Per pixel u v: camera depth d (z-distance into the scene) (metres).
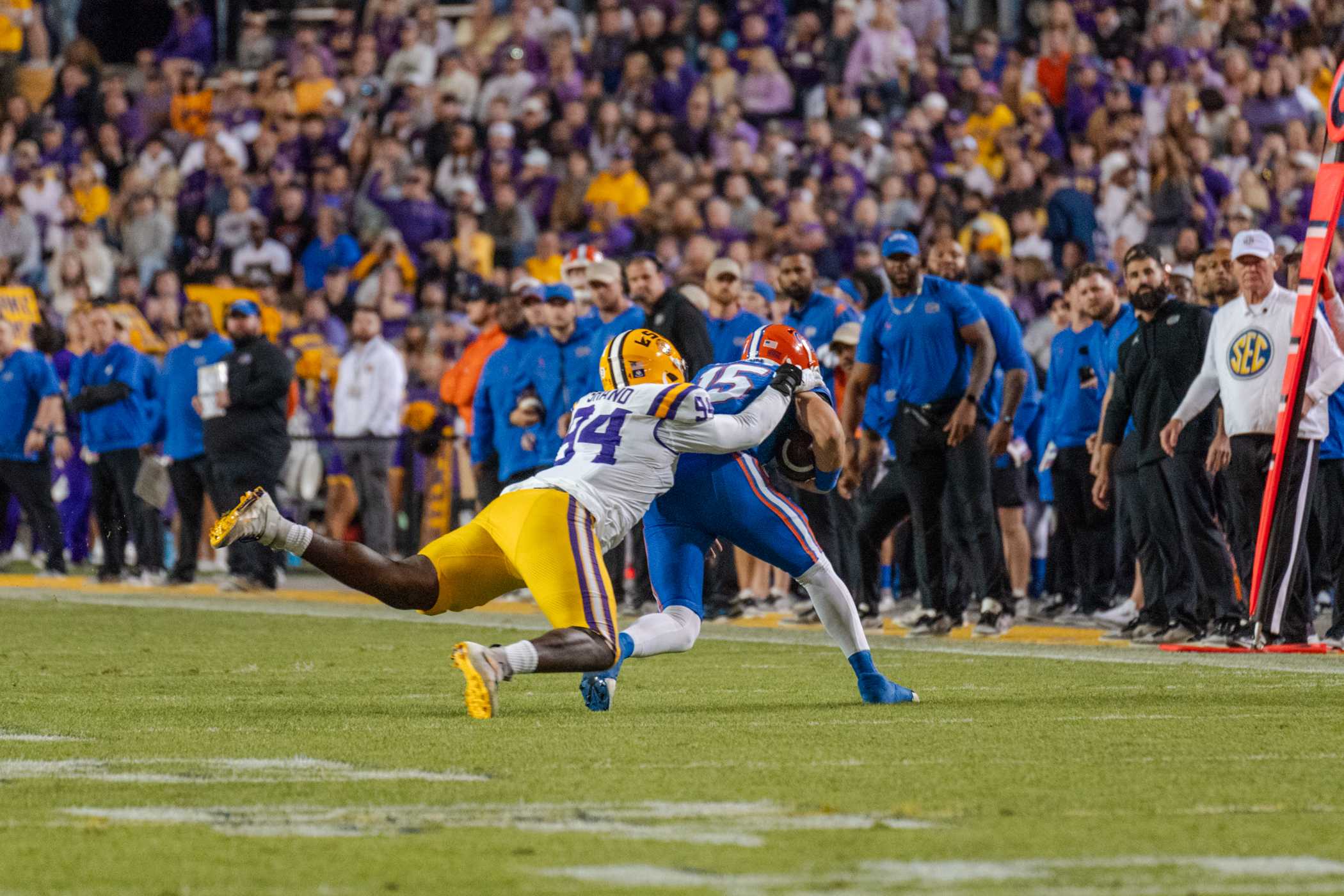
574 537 20.08
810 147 64.25
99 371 50.22
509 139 67.19
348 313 62.94
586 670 19.80
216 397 46.41
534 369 41.16
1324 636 32.72
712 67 70.12
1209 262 32.31
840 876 11.41
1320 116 62.91
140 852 12.18
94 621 36.78
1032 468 44.16
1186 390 30.88
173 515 58.41
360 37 77.94
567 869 11.61
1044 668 26.45
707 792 14.70
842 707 21.36
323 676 25.58
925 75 67.56
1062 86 65.25
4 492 54.72
